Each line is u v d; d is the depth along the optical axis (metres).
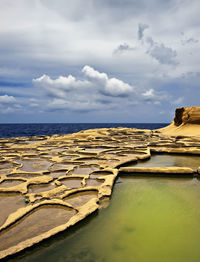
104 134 27.47
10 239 4.27
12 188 7.10
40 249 4.07
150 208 5.91
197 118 25.08
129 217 5.36
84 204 5.84
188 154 14.34
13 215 5.08
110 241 4.34
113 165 10.37
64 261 3.74
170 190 7.46
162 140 20.39
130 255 3.87
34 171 9.82
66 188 7.14
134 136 24.94
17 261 3.76
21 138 27.17
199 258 3.77
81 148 16.64
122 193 7.17
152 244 4.21
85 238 4.44
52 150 16.34
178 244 4.18
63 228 4.49
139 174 9.55
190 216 5.36
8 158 13.01
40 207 5.73
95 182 7.96
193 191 7.34
